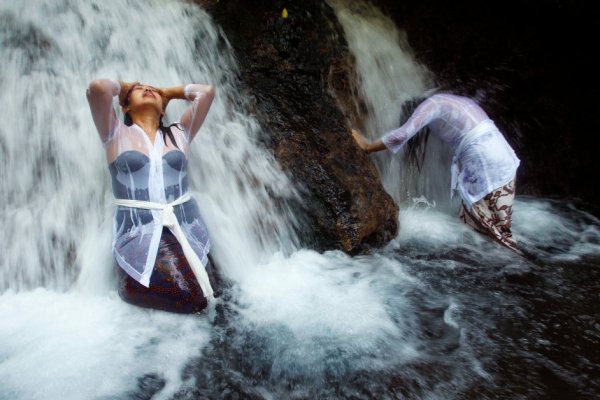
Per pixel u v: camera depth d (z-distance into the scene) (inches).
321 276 137.3
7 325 109.6
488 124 157.6
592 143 220.7
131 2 156.9
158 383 98.3
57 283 122.8
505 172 155.9
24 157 126.3
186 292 113.3
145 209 116.7
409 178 194.7
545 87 228.8
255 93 160.9
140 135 119.6
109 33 149.6
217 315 119.3
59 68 139.2
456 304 127.3
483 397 96.2
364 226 149.4
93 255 124.3
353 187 152.4
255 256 139.9
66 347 104.5
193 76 155.8
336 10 216.7
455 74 226.1
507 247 159.3
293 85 166.7
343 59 188.1
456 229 171.6
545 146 218.8
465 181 162.9
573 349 111.2
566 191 213.6
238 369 103.2
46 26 141.3
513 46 235.3
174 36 157.1
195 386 98.3
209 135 145.8
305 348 109.3
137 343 108.0
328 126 164.6
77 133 132.3
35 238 121.9
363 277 138.3
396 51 220.5
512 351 110.0
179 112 148.3
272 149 152.6
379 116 202.7
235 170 144.9
